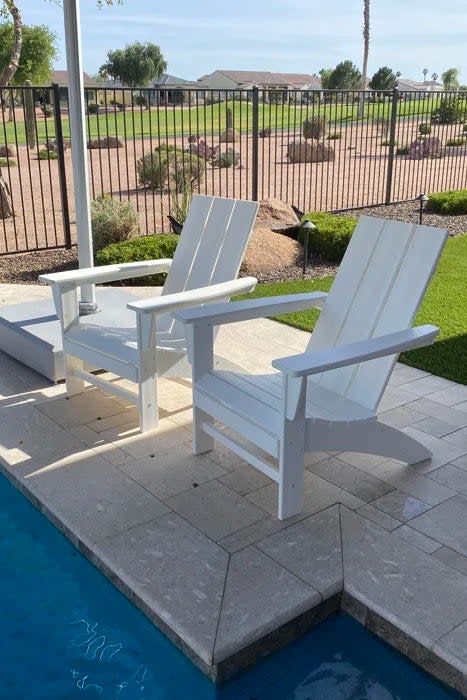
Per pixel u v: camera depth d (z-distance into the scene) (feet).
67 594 7.79
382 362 9.07
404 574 7.36
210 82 241.35
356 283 10.06
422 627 6.54
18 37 31.96
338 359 7.75
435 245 9.04
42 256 23.98
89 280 11.87
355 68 181.88
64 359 12.11
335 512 8.64
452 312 17.17
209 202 12.53
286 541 8.02
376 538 8.05
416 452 9.65
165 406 11.96
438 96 49.98
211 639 6.43
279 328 16.40
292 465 8.29
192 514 8.63
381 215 31.37
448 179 45.34
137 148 64.28
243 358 14.38
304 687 6.47
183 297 10.34
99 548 7.91
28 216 32.42
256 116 28.14
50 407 11.89
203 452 10.22
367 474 9.62
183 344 11.32
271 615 6.75
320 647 6.97
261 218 25.89
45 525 8.96
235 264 11.51
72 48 11.84
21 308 14.90
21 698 6.44
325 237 23.30
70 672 6.73
